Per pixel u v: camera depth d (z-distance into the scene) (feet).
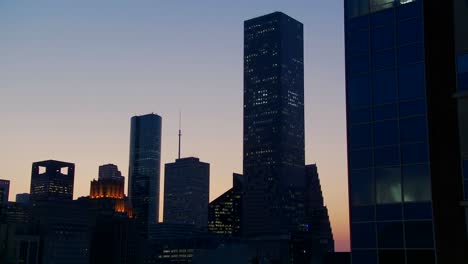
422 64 145.69
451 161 131.54
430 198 138.00
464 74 133.08
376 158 149.38
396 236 142.00
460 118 131.34
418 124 143.54
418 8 148.97
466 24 134.41
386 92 150.92
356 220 150.00
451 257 127.95
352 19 161.68
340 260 319.47
